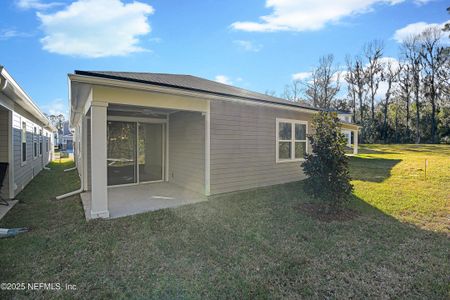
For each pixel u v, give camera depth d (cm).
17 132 723
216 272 291
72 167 1415
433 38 2753
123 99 488
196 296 249
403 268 303
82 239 375
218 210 530
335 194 489
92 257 323
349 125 1778
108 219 465
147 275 285
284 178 826
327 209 511
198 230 417
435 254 336
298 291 259
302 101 3512
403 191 675
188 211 521
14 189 657
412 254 337
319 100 3388
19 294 250
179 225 438
